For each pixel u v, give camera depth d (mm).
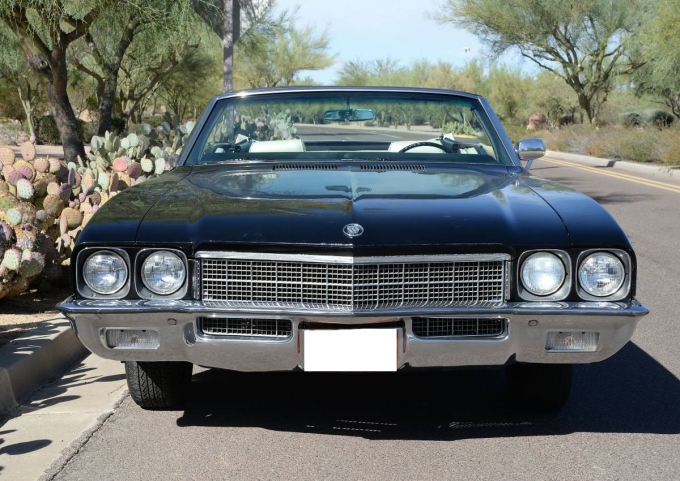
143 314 3193
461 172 4238
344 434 3674
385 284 3189
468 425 3779
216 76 33219
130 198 3674
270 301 3219
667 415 3924
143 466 3338
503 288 3232
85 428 3762
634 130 26875
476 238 3207
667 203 13375
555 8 31391
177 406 4000
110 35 14586
